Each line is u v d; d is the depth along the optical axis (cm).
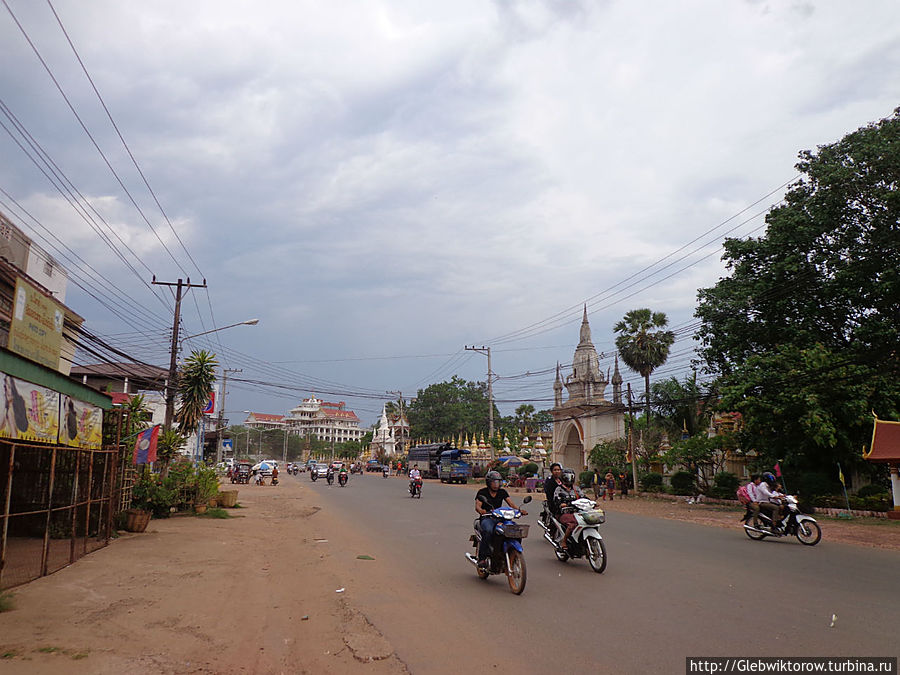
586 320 4991
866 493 2211
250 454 14562
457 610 691
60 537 1219
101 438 1139
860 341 2411
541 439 5338
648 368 3603
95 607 677
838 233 2534
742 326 2794
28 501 1253
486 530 844
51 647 527
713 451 3030
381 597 763
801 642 561
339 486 4022
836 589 807
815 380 2183
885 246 2325
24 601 690
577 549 987
